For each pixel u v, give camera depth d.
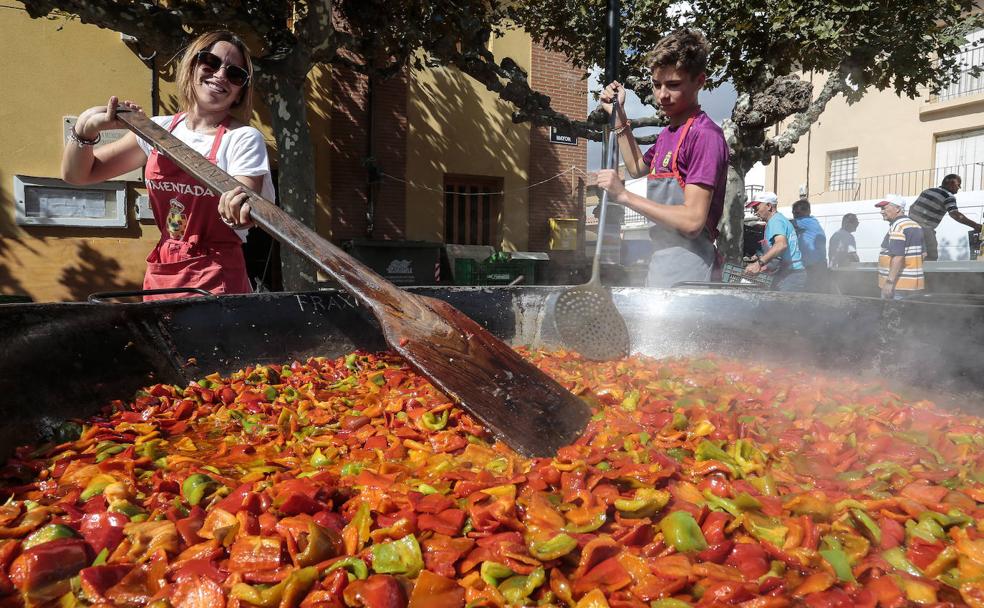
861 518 1.35
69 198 8.57
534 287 3.54
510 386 1.87
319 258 2.00
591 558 1.16
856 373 2.60
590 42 10.27
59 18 8.31
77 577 1.11
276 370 2.57
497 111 11.84
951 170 18.22
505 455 1.73
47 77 8.34
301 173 7.38
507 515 1.31
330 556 1.21
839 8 7.55
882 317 2.51
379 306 1.90
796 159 22.55
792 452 1.85
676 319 3.26
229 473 1.63
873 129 20.03
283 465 1.73
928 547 1.29
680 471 1.62
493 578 1.15
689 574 1.12
